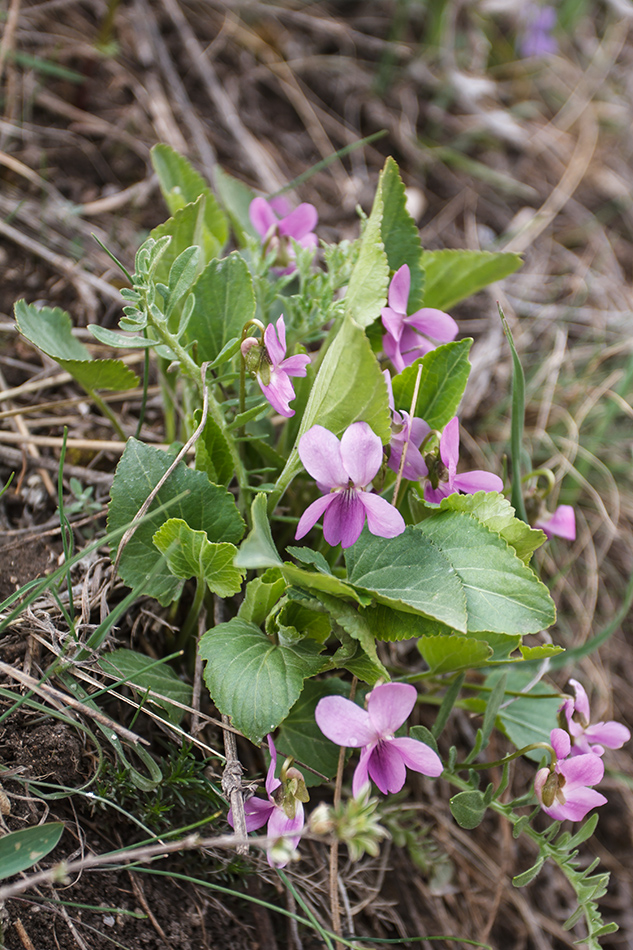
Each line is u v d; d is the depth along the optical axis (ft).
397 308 1.52
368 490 1.47
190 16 2.35
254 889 1.50
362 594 1.43
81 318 1.76
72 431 1.68
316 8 2.61
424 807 1.63
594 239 2.58
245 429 1.58
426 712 1.70
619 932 1.72
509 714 1.59
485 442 1.94
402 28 2.62
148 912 1.44
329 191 2.27
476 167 2.55
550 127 2.86
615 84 3.11
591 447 2.00
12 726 1.43
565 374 2.15
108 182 1.94
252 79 2.36
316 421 1.44
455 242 2.36
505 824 1.70
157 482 1.47
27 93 1.95
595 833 1.78
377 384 1.40
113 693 1.44
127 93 2.11
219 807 1.46
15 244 1.78
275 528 1.62
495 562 1.43
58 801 1.44
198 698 1.50
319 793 1.57
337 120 2.45
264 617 1.48
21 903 1.38
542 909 1.70
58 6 2.12
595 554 1.91
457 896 1.64
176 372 1.63
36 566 1.54
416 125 2.57
